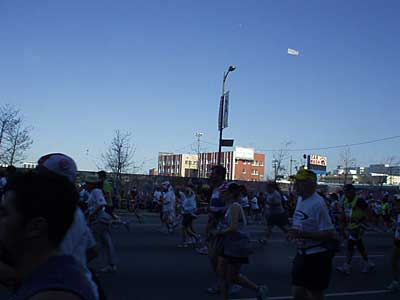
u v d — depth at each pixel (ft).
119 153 174.40
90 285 5.14
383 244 58.54
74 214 5.35
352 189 34.96
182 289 26.32
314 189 17.49
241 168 387.55
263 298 21.29
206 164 408.05
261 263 36.94
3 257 6.13
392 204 92.99
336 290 28.40
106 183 48.91
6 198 5.05
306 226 17.03
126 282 27.48
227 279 21.29
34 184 5.04
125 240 47.34
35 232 4.98
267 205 51.57
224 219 21.66
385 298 26.78
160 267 32.76
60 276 4.89
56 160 9.84
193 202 44.45
